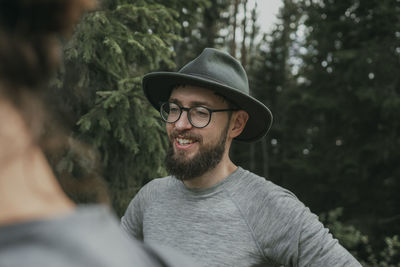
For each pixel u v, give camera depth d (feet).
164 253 1.24
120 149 9.84
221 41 37.27
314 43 38.01
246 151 48.29
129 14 9.43
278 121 47.34
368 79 33.32
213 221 5.11
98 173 1.43
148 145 9.45
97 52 9.50
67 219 0.90
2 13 0.90
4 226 0.85
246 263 4.94
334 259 4.69
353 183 32.89
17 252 0.83
